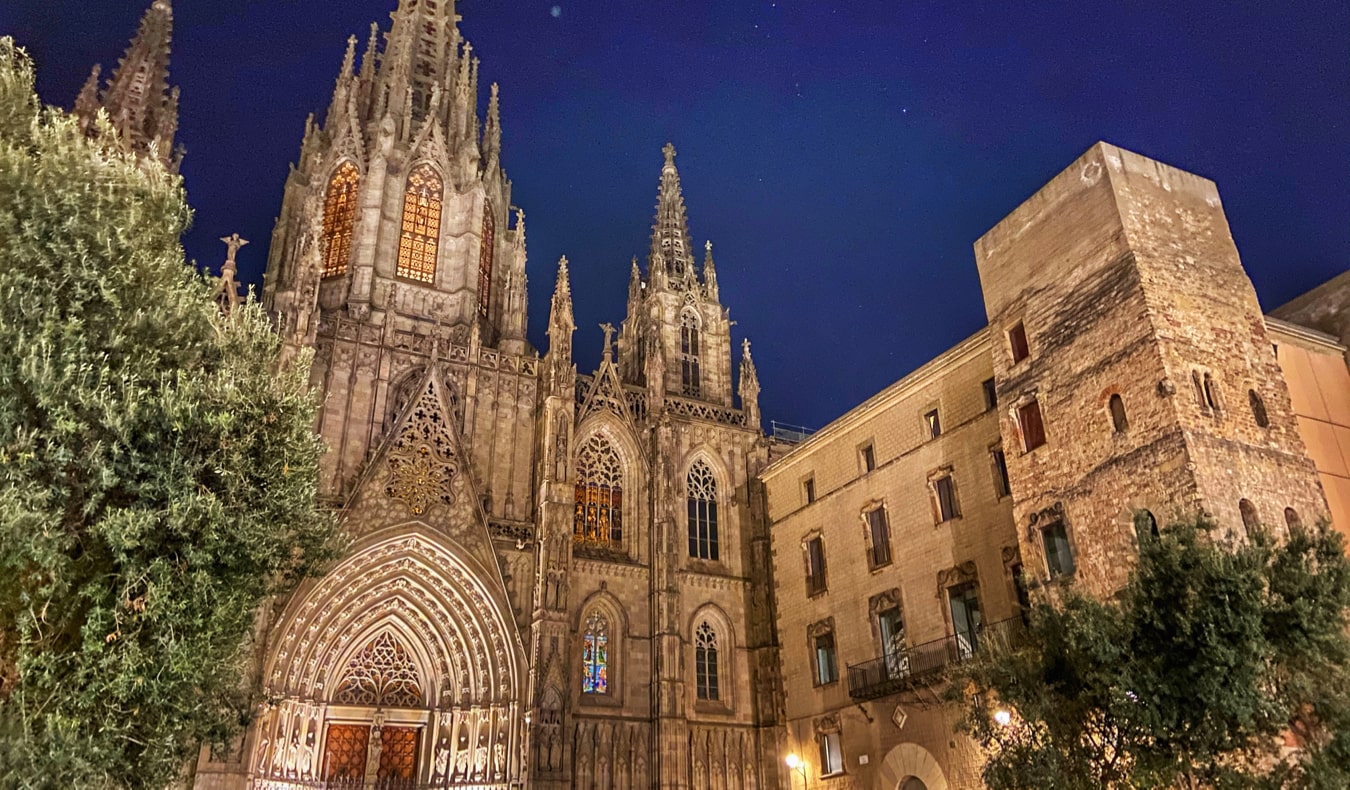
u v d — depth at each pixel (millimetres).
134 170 23031
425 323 59125
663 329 66188
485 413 54031
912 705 39406
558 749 45438
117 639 19047
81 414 19375
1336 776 17016
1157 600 19547
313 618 45094
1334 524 32188
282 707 42812
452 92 74312
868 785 41594
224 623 21781
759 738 51562
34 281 19031
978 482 39250
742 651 54531
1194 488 26656
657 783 47969
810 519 50938
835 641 46531
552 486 51250
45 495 17875
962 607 38812
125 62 46750
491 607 48625
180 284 23156
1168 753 18531
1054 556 32188
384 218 60781
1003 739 22766
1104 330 31188
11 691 17625
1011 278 36719
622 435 57844
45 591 17703
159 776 19984
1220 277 32031
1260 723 17906
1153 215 31969
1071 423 32062
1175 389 28125
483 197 65250
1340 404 35469
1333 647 17938
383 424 50688
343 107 68000
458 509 49938
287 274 60562
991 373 39625
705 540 57688
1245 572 18438
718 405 63594
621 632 51625
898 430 45031
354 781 45812
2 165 19828
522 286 60938
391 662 48875
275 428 23828
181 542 20469
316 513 25359
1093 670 20281
